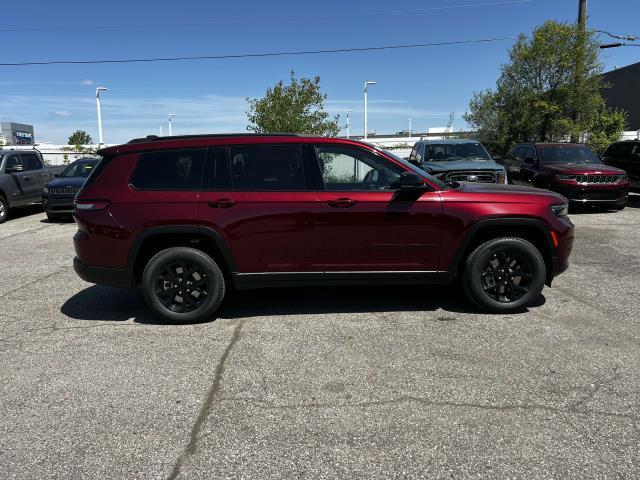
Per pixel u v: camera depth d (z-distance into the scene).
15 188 12.98
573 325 4.68
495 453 2.77
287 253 4.79
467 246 4.94
